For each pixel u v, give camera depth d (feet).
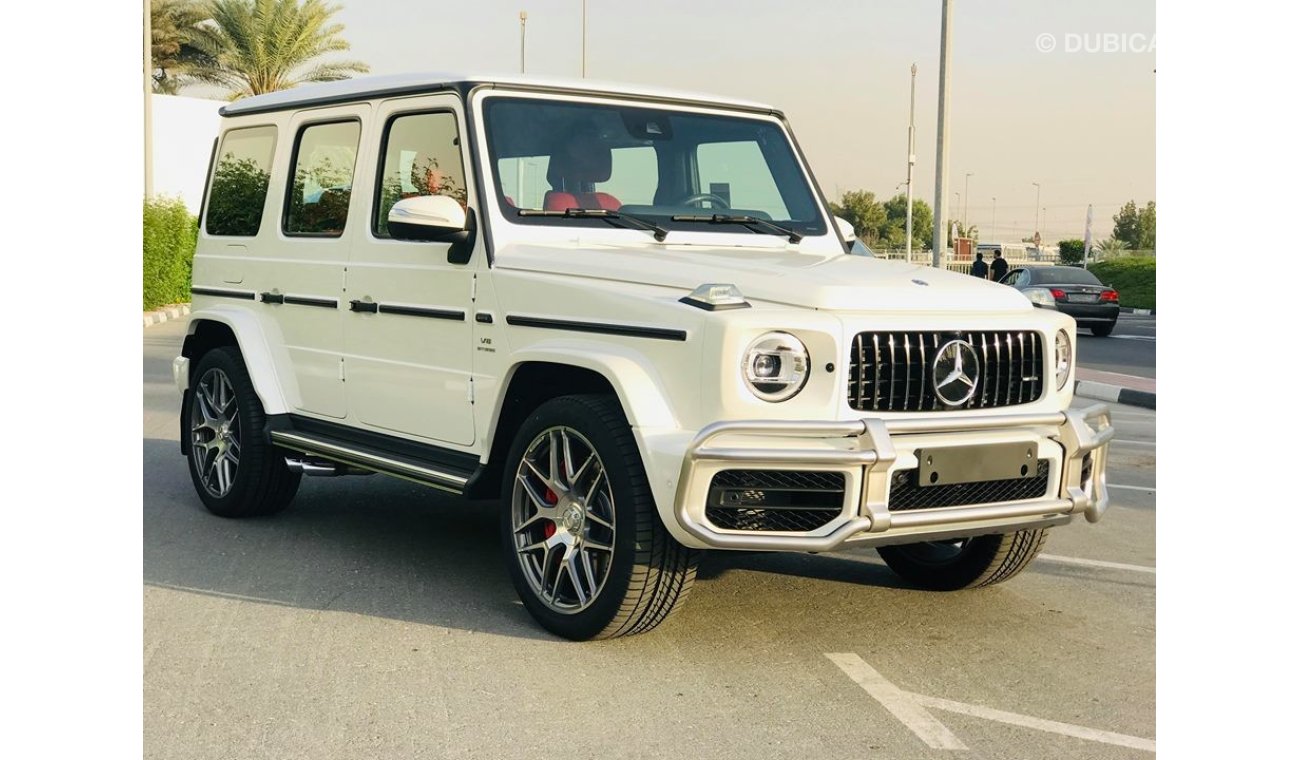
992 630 16.99
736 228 19.06
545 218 17.75
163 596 17.84
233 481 22.53
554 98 18.63
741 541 14.16
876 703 14.12
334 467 21.03
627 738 12.94
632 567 14.94
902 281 15.71
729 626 16.81
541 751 12.58
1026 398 15.92
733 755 12.59
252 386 22.15
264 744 12.64
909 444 14.71
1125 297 136.56
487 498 17.65
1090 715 13.91
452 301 17.76
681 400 14.61
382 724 13.20
